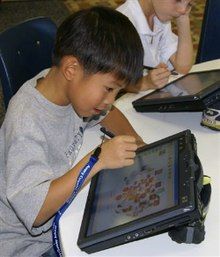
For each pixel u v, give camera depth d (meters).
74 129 1.09
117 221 0.77
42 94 0.97
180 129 1.20
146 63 1.67
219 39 2.01
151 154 0.93
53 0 5.10
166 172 0.84
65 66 0.90
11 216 1.04
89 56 0.87
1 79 1.40
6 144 0.93
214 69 1.46
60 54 0.92
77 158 1.09
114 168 0.93
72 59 0.89
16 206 0.86
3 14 4.66
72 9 4.73
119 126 1.21
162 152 0.92
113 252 0.78
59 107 0.99
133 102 1.29
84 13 0.93
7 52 1.40
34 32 1.53
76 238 0.83
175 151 0.89
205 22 1.99
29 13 4.66
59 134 1.02
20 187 0.86
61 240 0.83
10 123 0.92
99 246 0.77
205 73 1.39
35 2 5.02
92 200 0.88
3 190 1.02
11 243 1.04
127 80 0.91
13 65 1.42
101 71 0.87
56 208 0.86
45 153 0.95
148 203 0.77
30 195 0.85
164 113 1.29
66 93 0.96
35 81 1.03
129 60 0.89
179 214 0.70
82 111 0.95
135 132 1.18
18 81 1.44
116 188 0.88
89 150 1.12
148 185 0.83
